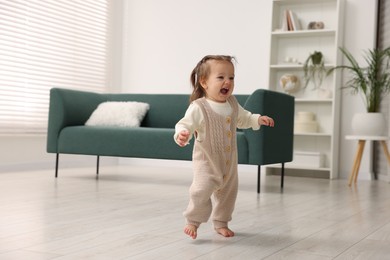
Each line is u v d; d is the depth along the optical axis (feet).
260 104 11.57
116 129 13.25
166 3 20.02
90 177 14.21
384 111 17.57
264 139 11.68
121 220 7.56
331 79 17.62
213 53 19.27
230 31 19.01
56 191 10.82
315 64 17.15
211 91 6.34
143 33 20.36
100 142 13.32
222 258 5.43
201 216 6.29
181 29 19.79
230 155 6.40
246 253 5.70
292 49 18.19
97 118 14.46
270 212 8.89
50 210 8.30
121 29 20.66
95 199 9.77
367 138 14.74
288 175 17.98
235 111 6.53
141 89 20.38
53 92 13.88
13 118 15.78
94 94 15.40
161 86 20.11
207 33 19.38
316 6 17.80
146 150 12.87
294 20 17.47
